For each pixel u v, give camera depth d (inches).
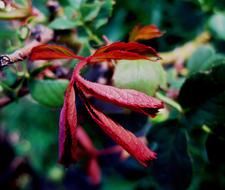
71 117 7.5
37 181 22.1
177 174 10.3
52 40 10.2
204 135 11.1
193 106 10.1
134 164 15.7
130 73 8.8
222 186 14.0
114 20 13.5
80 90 7.7
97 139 13.4
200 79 9.8
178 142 10.3
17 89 10.3
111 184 17.7
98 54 7.9
